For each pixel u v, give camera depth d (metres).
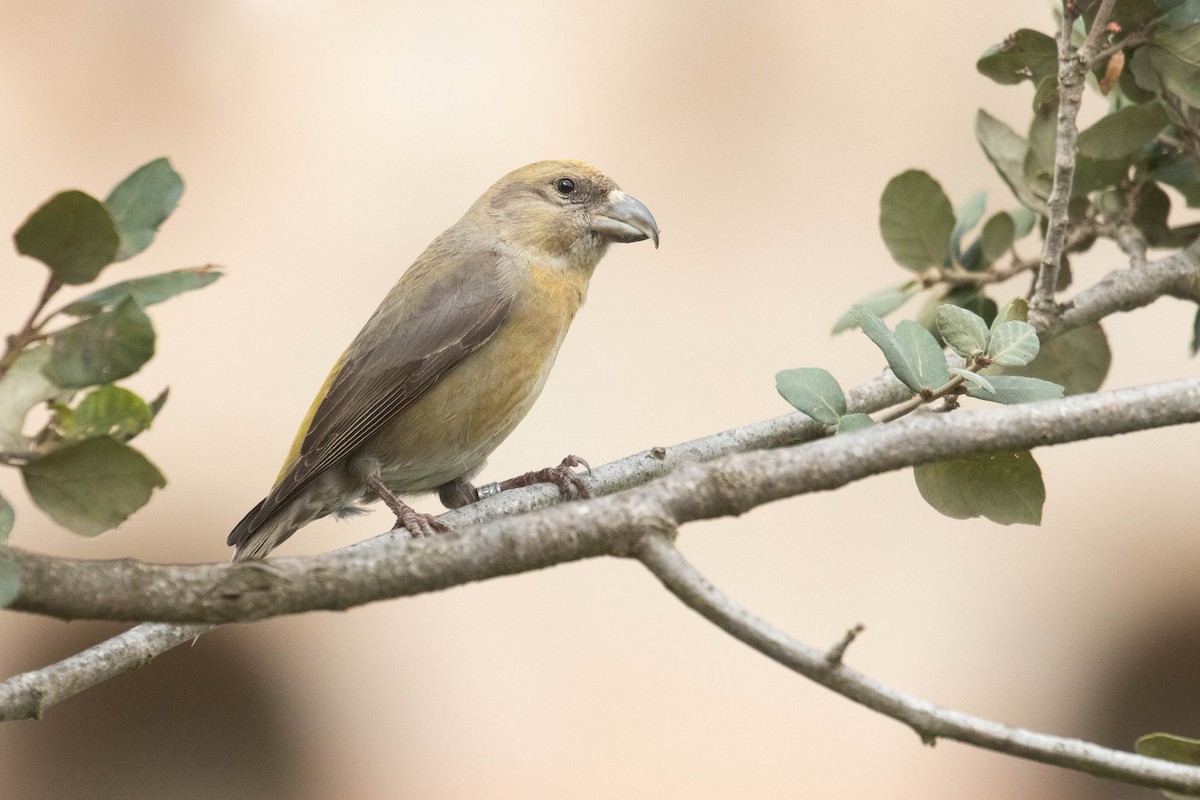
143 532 11.41
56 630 11.03
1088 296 7.28
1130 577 11.69
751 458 5.04
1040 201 7.80
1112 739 11.23
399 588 4.82
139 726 11.15
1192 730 11.10
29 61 13.10
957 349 5.82
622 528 4.88
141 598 4.64
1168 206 7.96
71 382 4.72
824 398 5.75
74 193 4.57
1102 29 6.64
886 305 7.90
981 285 7.96
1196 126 7.46
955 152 13.33
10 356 4.70
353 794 11.15
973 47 13.60
